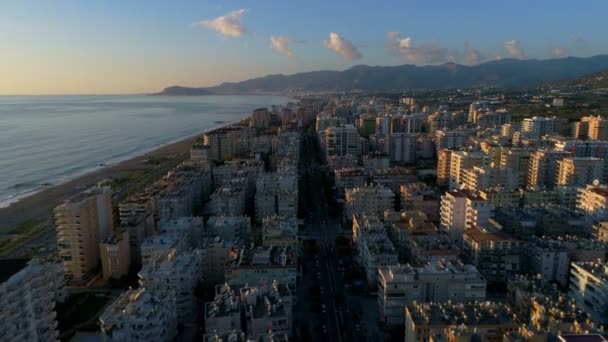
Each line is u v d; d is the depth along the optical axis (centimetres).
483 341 14825
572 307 17112
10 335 14825
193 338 19625
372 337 19638
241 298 18650
